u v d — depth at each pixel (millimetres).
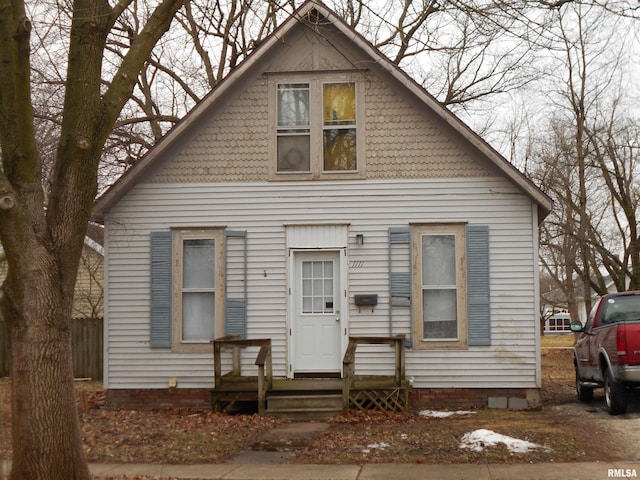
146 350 14570
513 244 14148
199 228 14633
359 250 14422
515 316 14047
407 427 11727
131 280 14664
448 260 14359
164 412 14023
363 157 14539
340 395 13141
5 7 8156
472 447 10156
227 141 14758
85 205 8414
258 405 13734
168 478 9023
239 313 14492
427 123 14484
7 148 8164
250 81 14812
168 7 9445
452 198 14312
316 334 14523
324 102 14766
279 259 14539
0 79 8227
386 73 14586
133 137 22766
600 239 28203
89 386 20531
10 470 8406
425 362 14133
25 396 7832
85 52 8570
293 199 14586
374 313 14320
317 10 14383
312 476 9000
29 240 7934
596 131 26109
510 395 13953
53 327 7992
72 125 8438
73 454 7953
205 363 14508
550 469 9008
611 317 14305
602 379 13359
